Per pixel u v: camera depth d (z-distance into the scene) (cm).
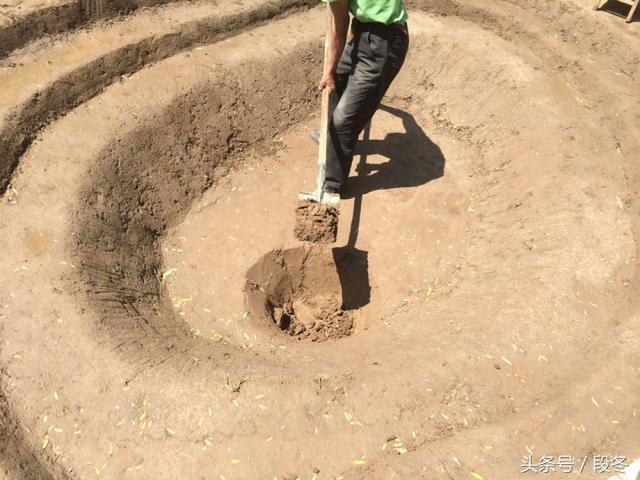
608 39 699
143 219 579
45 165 548
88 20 650
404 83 746
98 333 434
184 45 680
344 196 637
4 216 504
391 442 385
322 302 577
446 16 781
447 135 707
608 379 412
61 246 485
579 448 377
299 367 435
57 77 593
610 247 502
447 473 368
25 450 377
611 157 593
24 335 428
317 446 382
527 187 593
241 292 541
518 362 427
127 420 393
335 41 520
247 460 376
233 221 608
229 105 670
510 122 662
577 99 662
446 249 579
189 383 410
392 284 556
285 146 691
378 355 449
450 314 485
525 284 482
